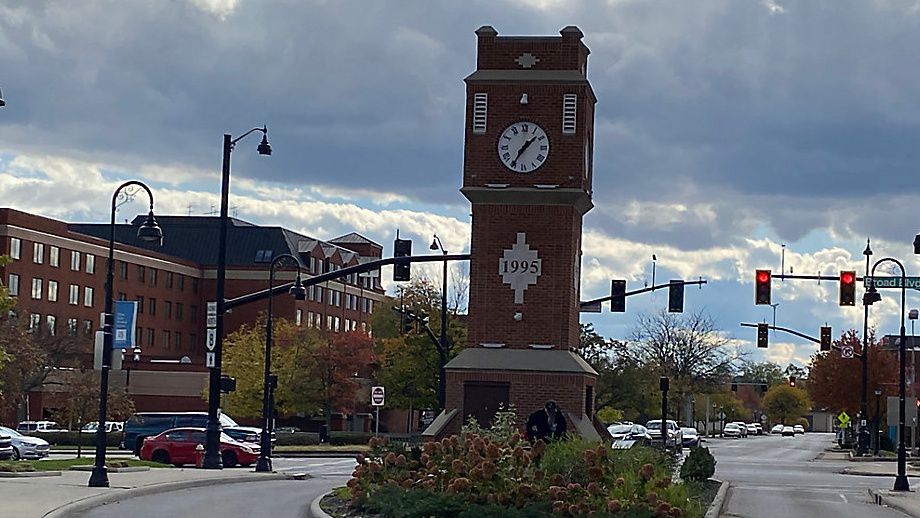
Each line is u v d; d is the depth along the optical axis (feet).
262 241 394.11
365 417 339.36
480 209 119.65
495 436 86.74
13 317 264.31
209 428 138.72
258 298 137.28
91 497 90.43
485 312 119.24
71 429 230.89
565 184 118.01
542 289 118.52
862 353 271.28
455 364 118.01
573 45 118.83
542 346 118.01
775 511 102.78
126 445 181.68
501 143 119.03
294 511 84.69
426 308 263.08
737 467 197.98
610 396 292.40
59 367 284.61
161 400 315.37
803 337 241.14
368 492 80.48
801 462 223.10
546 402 116.88
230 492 105.19
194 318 393.50
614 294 149.28
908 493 127.95
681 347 358.43
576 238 122.72
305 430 326.24
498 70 119.65
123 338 152.15
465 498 70.28
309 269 391.86
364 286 445.37
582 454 74.23
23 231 315.37
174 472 128.77
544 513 66.69
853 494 133.18
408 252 126.11
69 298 335.06
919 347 388.78
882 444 284.20
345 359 276.62
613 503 66.59
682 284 151.64
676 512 67.31
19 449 158.92
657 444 175.01
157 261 372.79
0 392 206.69
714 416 469.16
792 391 607.37
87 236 343.05
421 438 116.67
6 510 77.87
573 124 118.21
